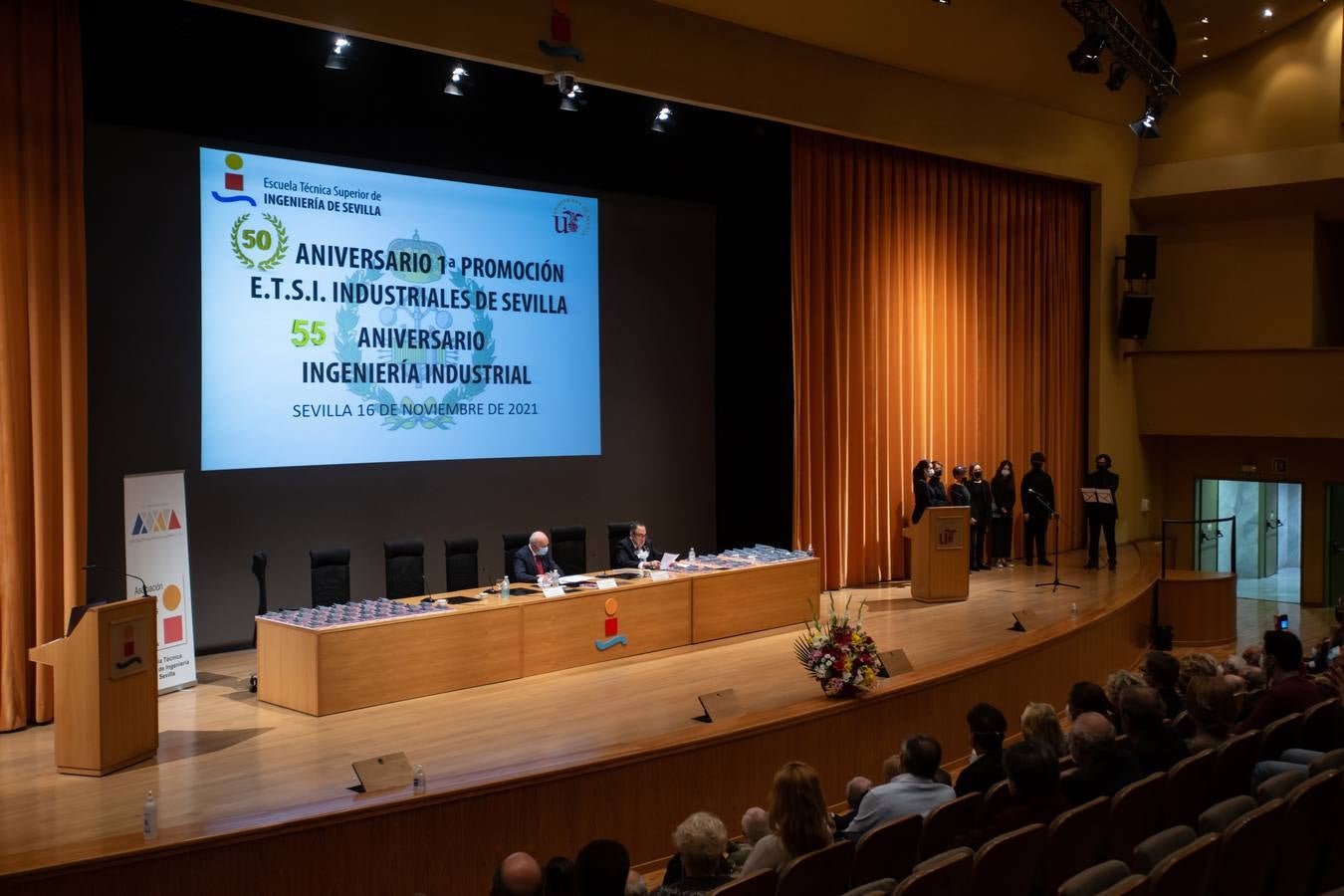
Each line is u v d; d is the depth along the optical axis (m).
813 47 10.96
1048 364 14.48
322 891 5.02
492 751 6.38
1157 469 16.14
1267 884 3.82
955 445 13.37
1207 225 15.09
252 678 7.88
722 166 12.04
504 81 9.80
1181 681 6.27
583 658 8.51
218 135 8.97
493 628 7.96
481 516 10.65
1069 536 14.79
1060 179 14.40
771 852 3.91
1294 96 13.91
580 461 11.35
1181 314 15.33
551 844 5.62
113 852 4.63
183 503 7.93
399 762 5.51
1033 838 3.63
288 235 9.34
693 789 6.13
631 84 9.38
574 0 8.95
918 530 11.23
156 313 8.73
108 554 8.55
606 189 11.47
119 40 8.12
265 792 5.72
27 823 5.34
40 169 7.25
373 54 8.93
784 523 12.19
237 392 9.12
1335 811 4.01
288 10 7.47
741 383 12.54
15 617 7.11
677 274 12.16
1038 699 8.60
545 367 10.98
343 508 9.78
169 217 8.78
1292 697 5.44
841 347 12.26
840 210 12.11
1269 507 16.69
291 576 9.49
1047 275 14.42
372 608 7.79
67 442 7.36
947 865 3.34
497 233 10.59
